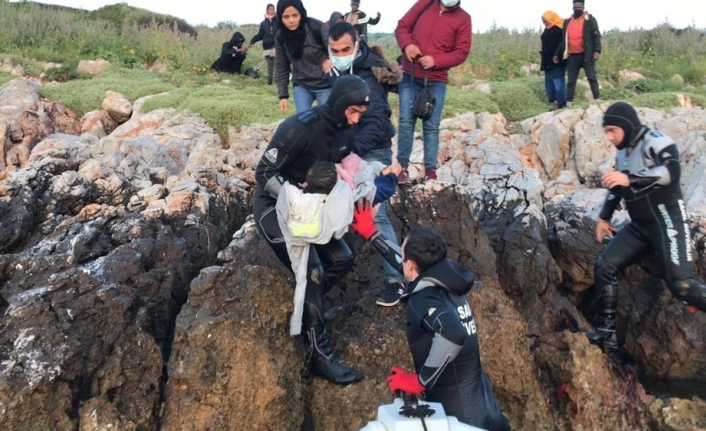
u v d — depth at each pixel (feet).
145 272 19.44
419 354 14.88
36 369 16.08
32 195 21.90
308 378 18.52
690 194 29.12
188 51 65.98
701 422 19.81
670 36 65.46
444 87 25.52
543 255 23.39
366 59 19.66
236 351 17.29
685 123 36.91
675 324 22.30
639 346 23.02
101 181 23.65
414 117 25.05
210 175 25.35
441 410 13.46
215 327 17.34
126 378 17.22
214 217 23.62
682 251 19.81
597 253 23.98
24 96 47.62
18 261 18.54
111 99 47.70
